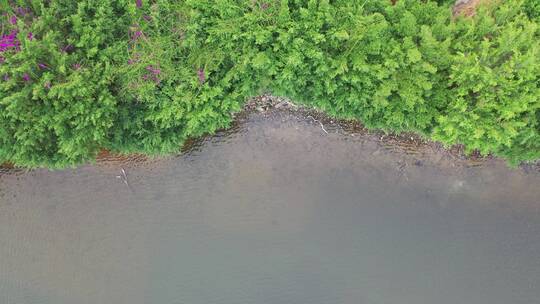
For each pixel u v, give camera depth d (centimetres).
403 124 1197
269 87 1191
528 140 1095
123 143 1184
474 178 1302
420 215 1314
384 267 1305
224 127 1293
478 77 1019
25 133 1020
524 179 1291
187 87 1105
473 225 1301
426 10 1068
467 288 1284
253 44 1089
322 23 1049
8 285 1320
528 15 1083
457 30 1056
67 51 1059
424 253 1304
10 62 979
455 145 1293
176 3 1088
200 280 1320
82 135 1049
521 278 1277
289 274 1315
